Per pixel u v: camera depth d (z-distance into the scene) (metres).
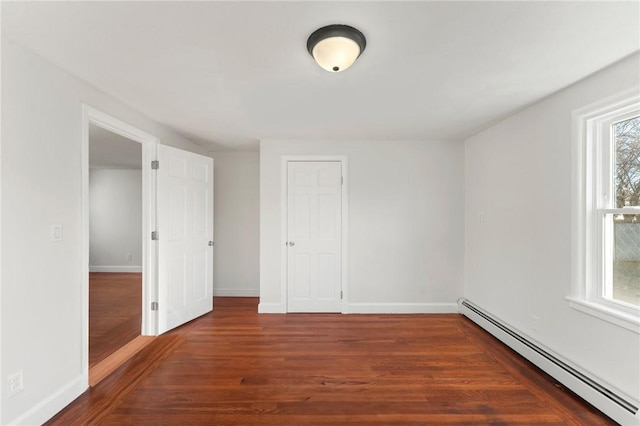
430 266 3.77
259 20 1.43
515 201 2.78
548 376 2.29
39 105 1.76
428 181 3.77
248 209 4.55
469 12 1.37
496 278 3.08
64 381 1.92
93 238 6.37
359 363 2.50
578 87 2.10
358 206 3.77
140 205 6.38
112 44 1.64
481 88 2.20
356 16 1.40
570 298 2.14
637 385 1.72
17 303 1.64
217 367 2.42
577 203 2.12
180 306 3.30
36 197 1.75
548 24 1.45
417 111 2.70
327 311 3.79
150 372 2.34
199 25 1.47
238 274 4.55
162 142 3.16
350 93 2.30
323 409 1.92
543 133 2.43
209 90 2.25
